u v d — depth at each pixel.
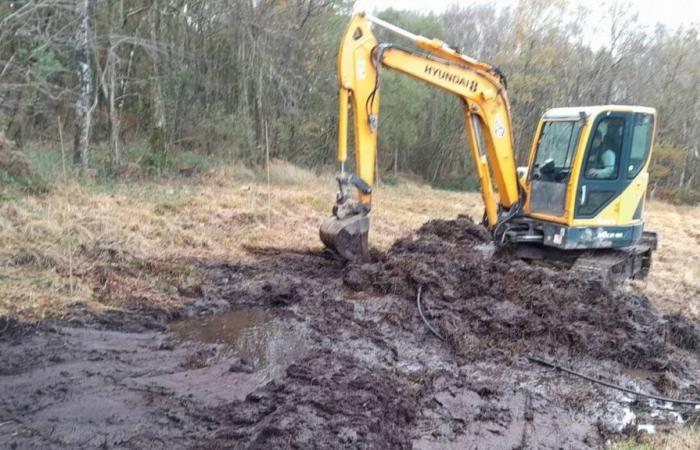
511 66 29.41
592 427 5.33
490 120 8.85
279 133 22.05
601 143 8.56
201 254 9.20
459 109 30.59
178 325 6.84
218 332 6.67
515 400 5.68
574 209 8.54
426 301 7.40
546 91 30.23
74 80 15.19
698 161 33.28
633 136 8.70
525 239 9.01
